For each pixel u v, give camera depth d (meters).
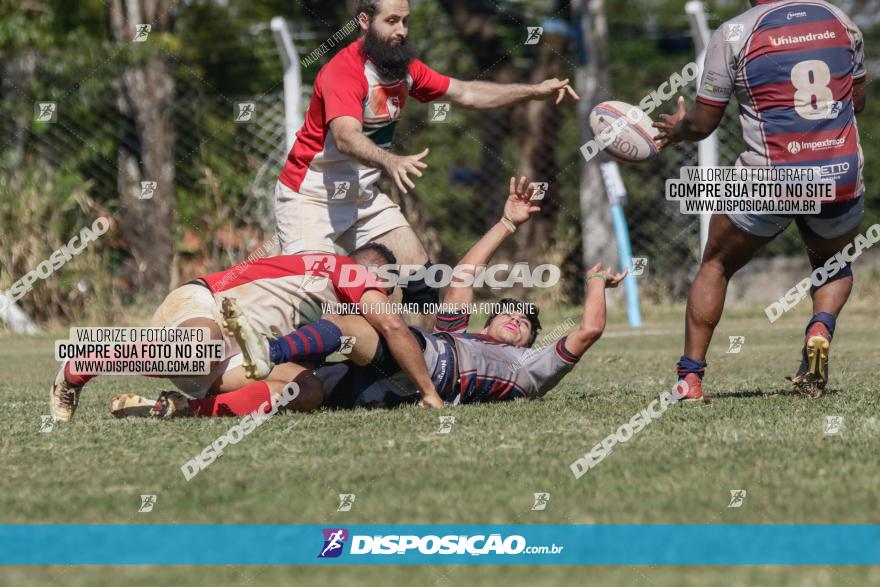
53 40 50.72
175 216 39.34
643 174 43.75
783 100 14.75
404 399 15.31
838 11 15.05
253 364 13.55
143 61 43.47
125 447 12.31
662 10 77.69
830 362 21.92
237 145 39.59
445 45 51.91
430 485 10.07
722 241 15.32
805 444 11.60
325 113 16.95
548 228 47.00
